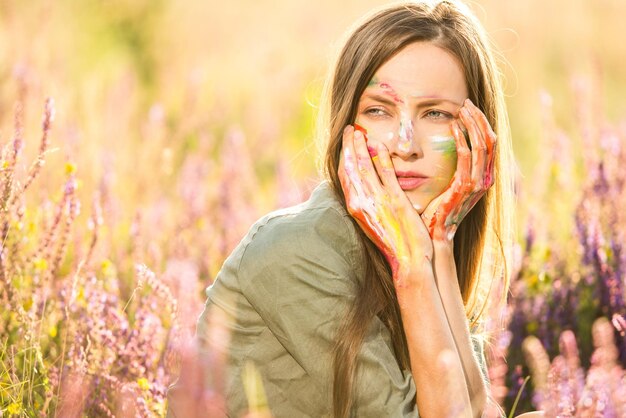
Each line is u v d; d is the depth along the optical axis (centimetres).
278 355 388
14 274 493
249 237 393
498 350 521
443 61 392
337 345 373
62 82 973
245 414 387
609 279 588
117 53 1448
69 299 476
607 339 448
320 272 377
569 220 716
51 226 506
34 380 443
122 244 644
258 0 1736
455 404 374
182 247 664
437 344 378
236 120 1173
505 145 437
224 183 788
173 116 1101
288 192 782
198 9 1664
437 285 399
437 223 396
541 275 611
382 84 389
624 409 402
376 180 388
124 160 827
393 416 370
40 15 1083
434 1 406
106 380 433
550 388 418
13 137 498
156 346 466
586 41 1666
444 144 393
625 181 675
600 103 927
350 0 1783
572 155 822
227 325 393
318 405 384
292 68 1334
